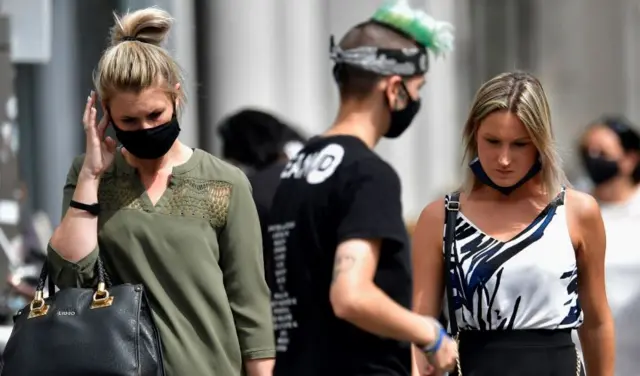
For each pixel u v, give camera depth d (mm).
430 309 15062
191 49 32750
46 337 12828
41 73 32094
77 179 13625
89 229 13188
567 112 50250
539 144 14383
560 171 14625
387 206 14914
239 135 23188
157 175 13516
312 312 15344
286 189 15797
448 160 42750
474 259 14656
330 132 15984
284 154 23344
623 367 22609
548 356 14570
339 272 14523
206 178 13586
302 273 15406
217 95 33781
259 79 34406
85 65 32312
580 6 50188
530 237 14633
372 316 14281
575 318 14742
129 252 13273
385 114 16047
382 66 15812
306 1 35906
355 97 15969
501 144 14406
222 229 13617
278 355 15648
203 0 33750
